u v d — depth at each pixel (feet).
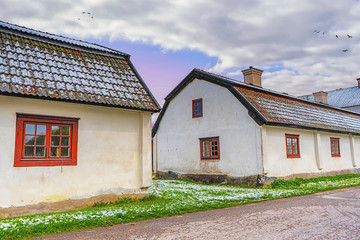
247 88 55.88
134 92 33.32
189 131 60.54
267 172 46.70
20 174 24.79
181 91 63.46
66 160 27.43
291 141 53.62
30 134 25.90
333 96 147.54
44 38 33.09
